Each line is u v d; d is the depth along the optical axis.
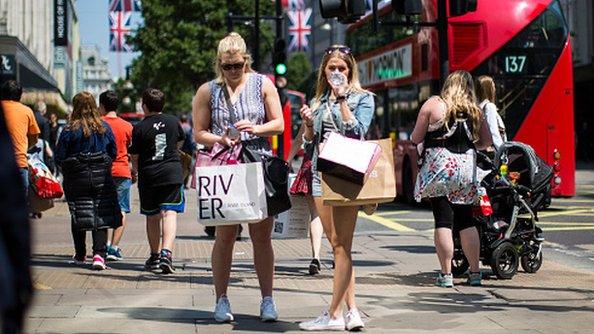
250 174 13.98
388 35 48.41
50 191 21.20
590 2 99.19
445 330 14.28
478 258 19.05
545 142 40.56
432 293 18.02
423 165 18.72
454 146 18.50
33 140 21.69
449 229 18.73
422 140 18.73
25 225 4.98
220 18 121.94
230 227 14.66
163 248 20.70
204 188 14.07
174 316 15.23
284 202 14.21
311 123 14.44
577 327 14.55
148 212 21.19
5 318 4.76
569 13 102.94
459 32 40.09
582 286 19.03
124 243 27.97
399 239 28.70
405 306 16.48
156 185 20.95
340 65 14.20
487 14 40.16
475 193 18.67
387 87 48.72
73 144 21.31
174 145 21.12
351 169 13.30
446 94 18.58
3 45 76.94
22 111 21.20
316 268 20.55
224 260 14.81
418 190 18.80
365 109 14.30
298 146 17.91
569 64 40.66
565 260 24.98
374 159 13.43
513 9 40.31
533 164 20.44
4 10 120.62
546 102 40.53
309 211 19.58
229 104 14.53
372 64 52.12
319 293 17.88
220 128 14.54
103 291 17.88
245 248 25.91
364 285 19.05
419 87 42.69
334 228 14.04
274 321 14.85
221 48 14.55
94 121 21.34
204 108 14.64
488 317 15.38
